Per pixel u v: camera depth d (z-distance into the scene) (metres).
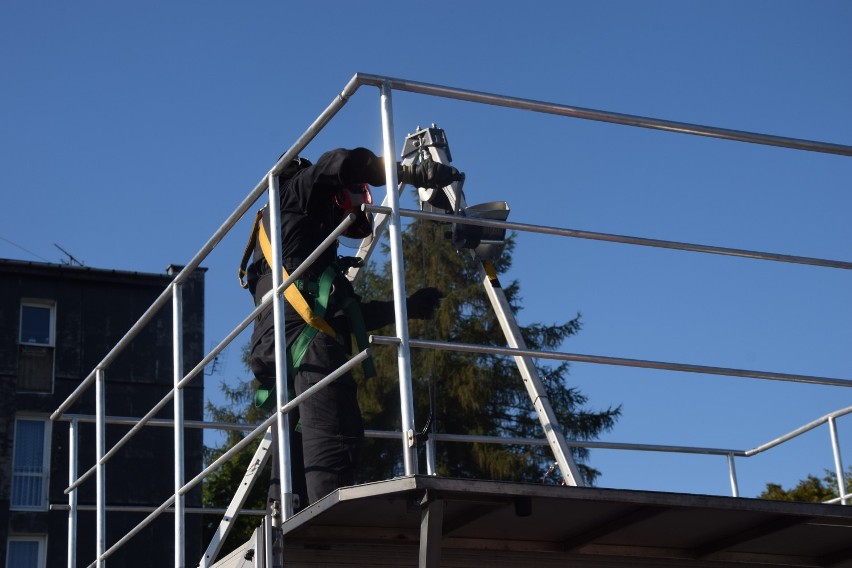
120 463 27.42
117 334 28.73
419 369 27.30
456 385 27.44
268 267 6.10
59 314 28.25
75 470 7.14
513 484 4.18
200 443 28.56
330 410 5.61
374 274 29.62
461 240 6.70
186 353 29.14
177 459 5.82
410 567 4.84
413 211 4.61
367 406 26.38
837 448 6.82
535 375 6.52
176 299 6.08
